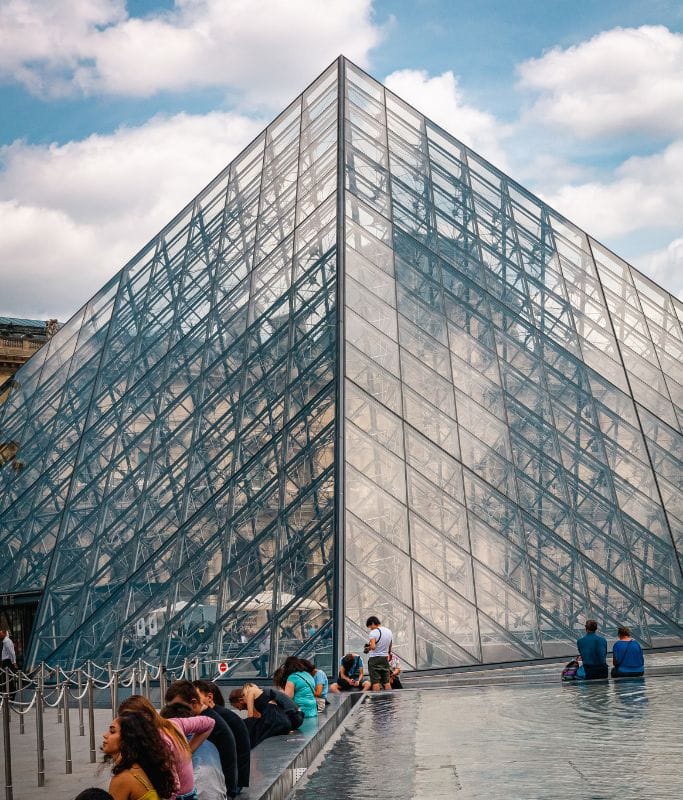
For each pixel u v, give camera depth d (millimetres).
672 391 47812
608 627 37969
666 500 42969
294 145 55719
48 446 51312
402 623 34344
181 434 43188
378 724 24609
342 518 35656
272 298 46062
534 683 32156
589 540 39781
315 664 33188
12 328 95812
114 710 24547
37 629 41125
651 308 51906
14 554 48656
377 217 47781
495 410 42156
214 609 35656
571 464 42062
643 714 23625
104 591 40125
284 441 39000
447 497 37938
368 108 55250
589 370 46469
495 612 35906
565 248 52844
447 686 32344
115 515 42812
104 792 9625
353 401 39250
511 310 47156
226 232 53562
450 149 55531
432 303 44812
